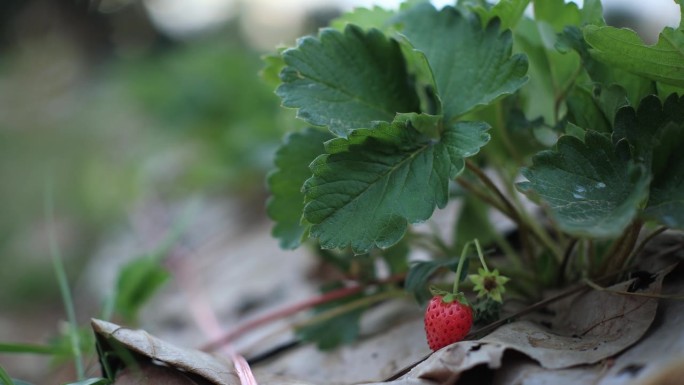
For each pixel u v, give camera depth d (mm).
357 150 462
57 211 1819
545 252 542
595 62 477
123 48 3459
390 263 594
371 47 501
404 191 458
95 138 2273
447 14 506
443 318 469
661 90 471
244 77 1827
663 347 418
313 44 495
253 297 786
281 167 531
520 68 469
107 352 484
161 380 478
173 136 1867
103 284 1154
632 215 401
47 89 3105
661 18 1214
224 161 1493
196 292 911
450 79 491
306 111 478
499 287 479
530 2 490
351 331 569
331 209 457
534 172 445
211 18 3283
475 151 448
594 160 442
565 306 493
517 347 440
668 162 430
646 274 470
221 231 1346
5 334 1253
